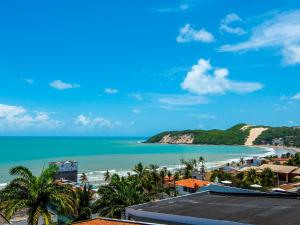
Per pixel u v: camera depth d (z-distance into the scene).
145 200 49.38
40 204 36.34
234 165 195.00
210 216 27.66
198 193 37.19
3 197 35.94
